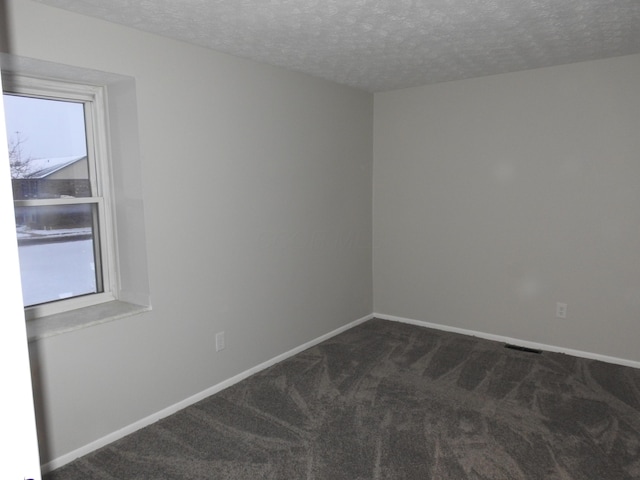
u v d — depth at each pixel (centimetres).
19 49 216
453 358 379
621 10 246
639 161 343
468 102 412
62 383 242
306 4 231
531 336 402
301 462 243
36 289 262
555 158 376
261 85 345
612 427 272
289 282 385
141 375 279
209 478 231
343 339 429
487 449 252
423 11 243
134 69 263
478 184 416
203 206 309
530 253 396
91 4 224
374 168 477
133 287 289
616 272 359
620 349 363
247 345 349
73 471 238
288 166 375
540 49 319
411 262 465
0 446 58
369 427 276
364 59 338
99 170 283
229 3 227
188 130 295
